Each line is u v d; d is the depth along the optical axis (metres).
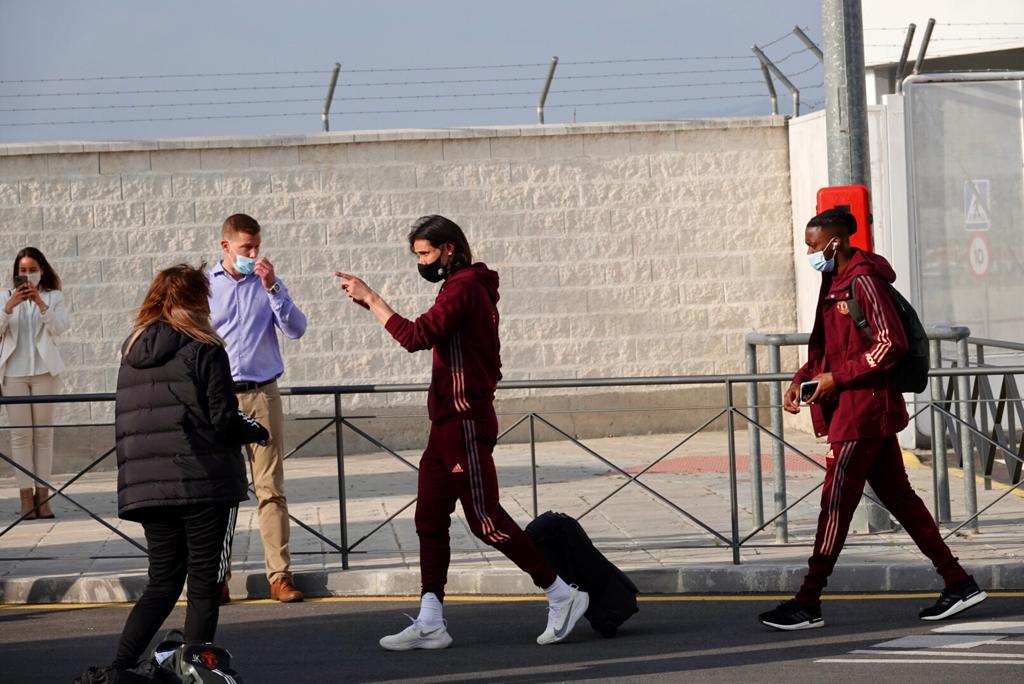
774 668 8.42
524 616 10.36
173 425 8.03
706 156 20.53
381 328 19.91
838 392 9.46
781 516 12.22
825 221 9.50
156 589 8.20
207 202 19.53
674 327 20.48
